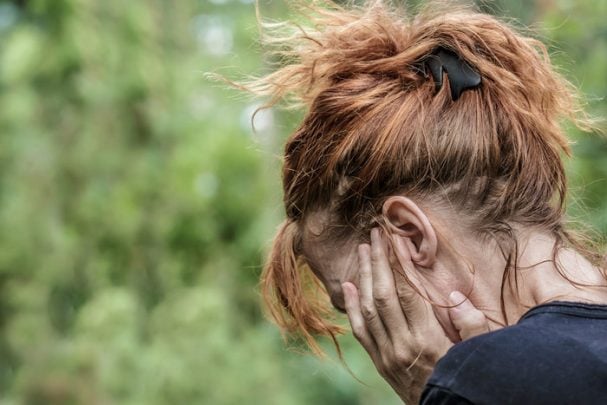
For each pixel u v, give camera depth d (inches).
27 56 394.6
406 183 85.0
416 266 84.7
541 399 71.1
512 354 73.4
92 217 396.2
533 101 88.3
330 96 88.7
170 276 394.6
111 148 397.7
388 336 86.7
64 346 379.2
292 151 92.2
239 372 370.9
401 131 84.9
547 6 201.2
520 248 82.7
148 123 402.3
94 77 393.7
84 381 370.3
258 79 95.5
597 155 186.1
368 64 89.4
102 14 396.8
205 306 375.9
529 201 84.1
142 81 396.8
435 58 87.0
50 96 397.4
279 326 102.3
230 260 398.3
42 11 392.2
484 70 86.4
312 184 89.9
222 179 400.2
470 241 83.7
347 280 89.8
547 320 76.6
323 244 91.0
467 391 72.8
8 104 397.1
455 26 89.0
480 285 83.4
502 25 90.7
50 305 395.2
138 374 368.8
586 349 73.2
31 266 394.0
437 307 84.5
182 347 371.9
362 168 86.2
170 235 398.6
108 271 395.5
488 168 83.7
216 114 406.3
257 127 109.7
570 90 95.0
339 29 93.0
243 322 394.3
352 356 343.0
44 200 397.1
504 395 71.8
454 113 84.9
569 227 88.5
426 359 84.5
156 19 407.2
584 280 82.0
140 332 382.9
